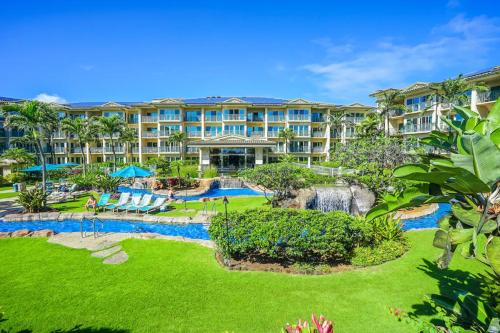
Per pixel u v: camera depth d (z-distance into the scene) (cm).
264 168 1678
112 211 1709
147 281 695
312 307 575
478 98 2898
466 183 282
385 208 344
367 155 1641
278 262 796
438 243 345
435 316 536
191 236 1355
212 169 3359
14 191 2639
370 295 618
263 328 512
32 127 2283
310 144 4738
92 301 605
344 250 761
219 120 4716
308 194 1689
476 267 736
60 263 819
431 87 3123
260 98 6131
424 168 314
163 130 4672
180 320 538
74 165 3650
